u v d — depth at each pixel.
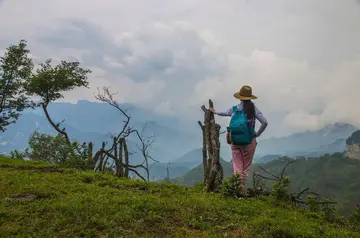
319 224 7.86
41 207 7.33
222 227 6.84
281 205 9.18
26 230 6.29
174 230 6.56
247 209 8.15
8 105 31.80
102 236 6.25
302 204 9.98
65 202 7.70
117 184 10.46
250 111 9.45
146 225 6.73
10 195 8.41
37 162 17.84
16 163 16.39
